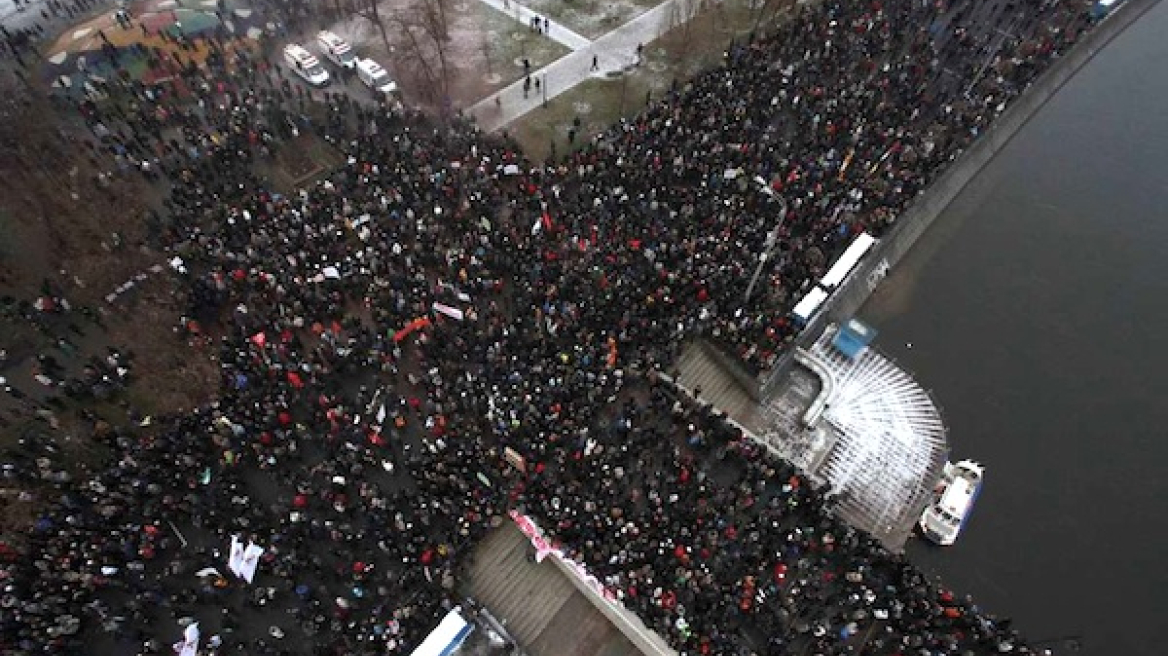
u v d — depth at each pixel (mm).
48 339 39188
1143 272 50719
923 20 63031
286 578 30984
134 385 36875
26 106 51594
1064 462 41625
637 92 58594
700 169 47094
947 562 37469
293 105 54812
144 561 31266
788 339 40719
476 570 32594
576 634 32094
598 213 44688
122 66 55781
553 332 38156
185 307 40312
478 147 50375
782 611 31266
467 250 42188
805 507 34188
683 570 31078
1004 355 46094
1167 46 68250
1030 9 64750
